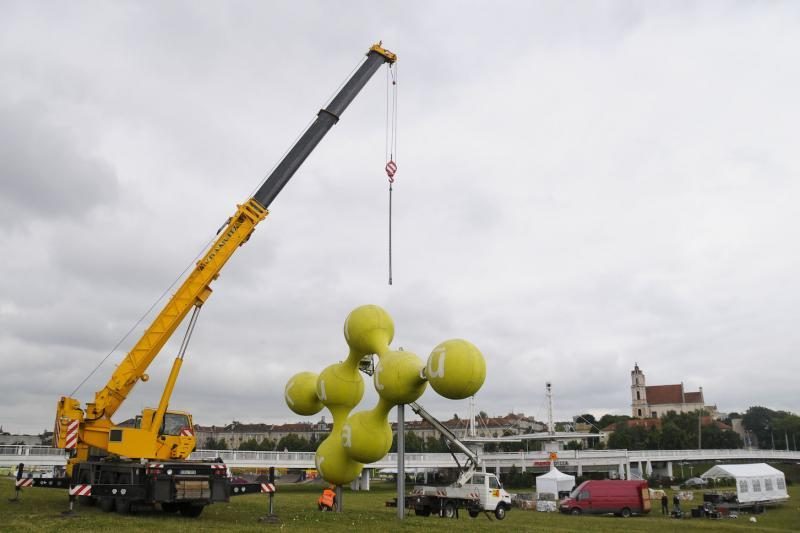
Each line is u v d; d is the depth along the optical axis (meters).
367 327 20.64
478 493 26.25
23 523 15.15
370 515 22.14
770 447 142.88
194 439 21.19
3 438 95.31
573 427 129.25
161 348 21.55
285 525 17.14
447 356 17.95
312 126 24.91
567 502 34.38
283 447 101.56
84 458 20.92
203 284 21.95
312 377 23.73
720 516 32.38
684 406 145.88
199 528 15.36
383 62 27.45
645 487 33.75
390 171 27.50
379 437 20.42
